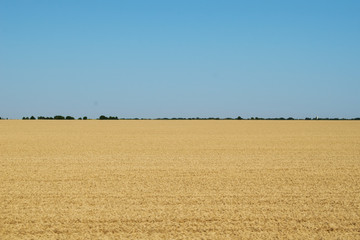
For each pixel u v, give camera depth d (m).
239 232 8.04
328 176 14.50
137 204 10.19
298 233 8.01
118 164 17.67
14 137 35.91
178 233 7.97
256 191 11.77
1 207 9.88
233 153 22.28
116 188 12.20
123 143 29.06
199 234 7.93
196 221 8.75
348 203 10.34
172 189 12.06
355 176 14.52
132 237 7.76
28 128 54.22
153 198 10.84
